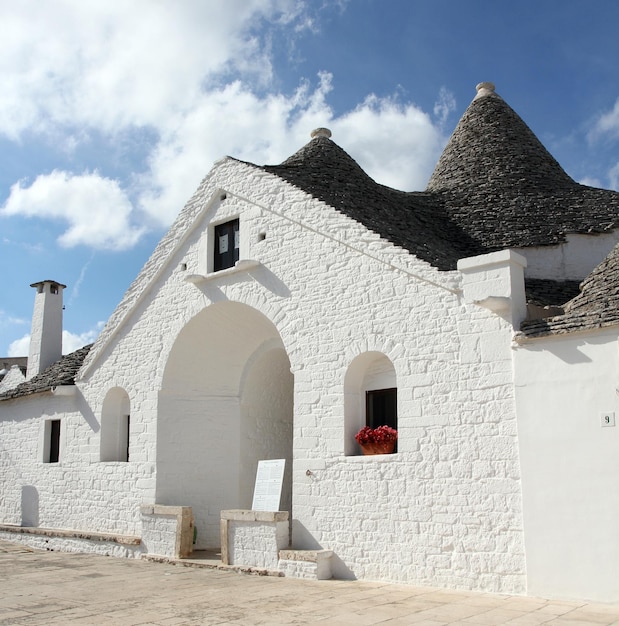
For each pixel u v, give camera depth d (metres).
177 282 15.11
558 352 9.16
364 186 15.30
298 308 12.52
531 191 15.27
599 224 13.91
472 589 9.55
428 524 10.15
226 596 9.68
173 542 13.56
